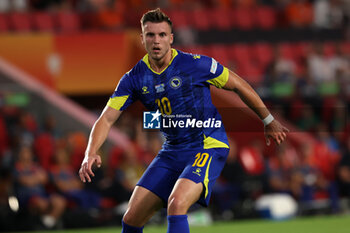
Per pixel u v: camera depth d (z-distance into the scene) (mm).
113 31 48719
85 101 48812
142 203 15242
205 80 15289
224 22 60938
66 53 47562
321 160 43188
